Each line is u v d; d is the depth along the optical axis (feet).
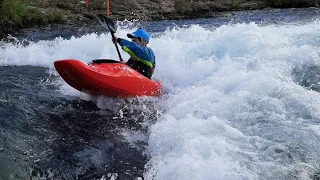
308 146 12.52
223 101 16.20
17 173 12.04
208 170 11.21
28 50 26.99
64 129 15.46
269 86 16.72
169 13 46.03
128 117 16.79
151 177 11.95
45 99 18.30
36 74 22.49
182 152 12.55
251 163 11.62
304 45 20.90
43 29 38.86
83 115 16.85
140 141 14.56
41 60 25.38
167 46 23.79
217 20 40.57
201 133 13.69
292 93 16.11
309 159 11.85
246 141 12.98
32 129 15.21
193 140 13.06
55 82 21.02
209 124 14.30
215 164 11.48
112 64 18.11
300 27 25.80
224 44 22.49
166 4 49.85
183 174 11.25
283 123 14.05
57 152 13.60
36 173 12.22
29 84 20.51
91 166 12.85
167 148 13.37
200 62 21.01
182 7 46.24
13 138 14.25
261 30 23.66
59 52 26.48
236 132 13.62
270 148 12.48
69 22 42.19
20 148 13.60
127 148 14.03
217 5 48.42
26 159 12.93
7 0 39.91
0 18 38.58
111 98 18.30
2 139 14.05
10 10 39.47
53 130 15.30
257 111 15.08
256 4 48.85
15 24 39.19
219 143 12.76
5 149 13.34
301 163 11.64
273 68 18.52
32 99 18.19
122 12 46.09
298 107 15.05
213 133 13.64
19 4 41.09
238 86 17.30
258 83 17.03
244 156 12.01
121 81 17.52
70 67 16.26
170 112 16.69
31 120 15.97
